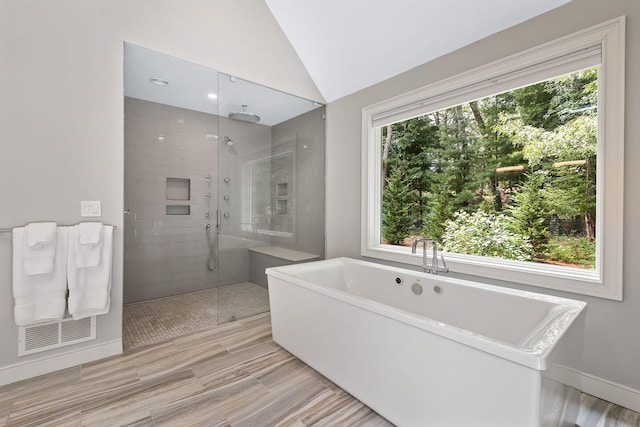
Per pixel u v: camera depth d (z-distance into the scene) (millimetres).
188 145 3660
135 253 3322
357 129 3176
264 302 3072
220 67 2652
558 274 1818
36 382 1737
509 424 1026
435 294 2072
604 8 1631
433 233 2936
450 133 2848
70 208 1892
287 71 3156
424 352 1271
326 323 1777
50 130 1826
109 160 2029
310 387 1707
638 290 1536
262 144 3107
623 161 1569
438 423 1233
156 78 2803
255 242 3070
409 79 2658
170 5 2338
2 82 1687
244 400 1585
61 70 1857
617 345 1602
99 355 2016
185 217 3645
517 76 1993
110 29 2033
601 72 1647
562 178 2207
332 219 3510
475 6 2008
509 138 2502
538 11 1855
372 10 2410
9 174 1712
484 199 2635
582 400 1634
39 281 1764
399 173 3162
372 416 1475
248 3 2840
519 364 993
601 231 1652
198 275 3740
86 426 1387
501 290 1750
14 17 1715
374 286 2521
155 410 1501
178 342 2293
